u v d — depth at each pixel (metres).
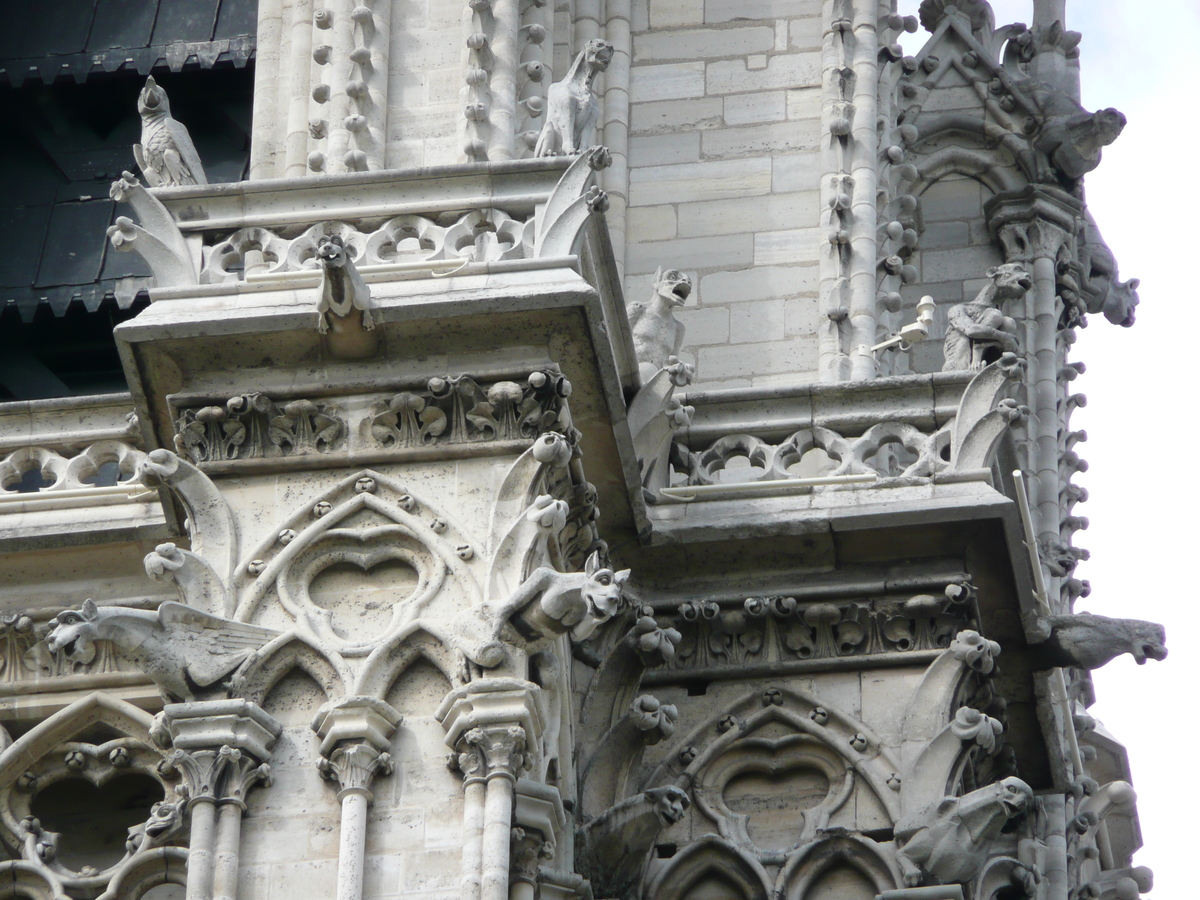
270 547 53.56
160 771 55.53
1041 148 77.06
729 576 60.12
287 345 55.06
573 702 57.19
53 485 59.56
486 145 64.94
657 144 71.19
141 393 55.66
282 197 57.34
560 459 53.62
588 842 56.31
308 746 51.44
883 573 59.78
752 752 59.09
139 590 58.22
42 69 74.75
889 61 74.06
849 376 66.62
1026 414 70.19
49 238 71.94
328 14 67.75
